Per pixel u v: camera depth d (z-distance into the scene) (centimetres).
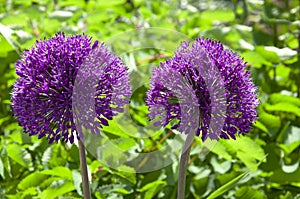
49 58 47
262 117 72
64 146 73
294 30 89
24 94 46
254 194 66
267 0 91
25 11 86
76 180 62
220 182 71
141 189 67
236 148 65
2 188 68
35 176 66
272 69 87
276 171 70
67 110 45
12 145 69
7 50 75
